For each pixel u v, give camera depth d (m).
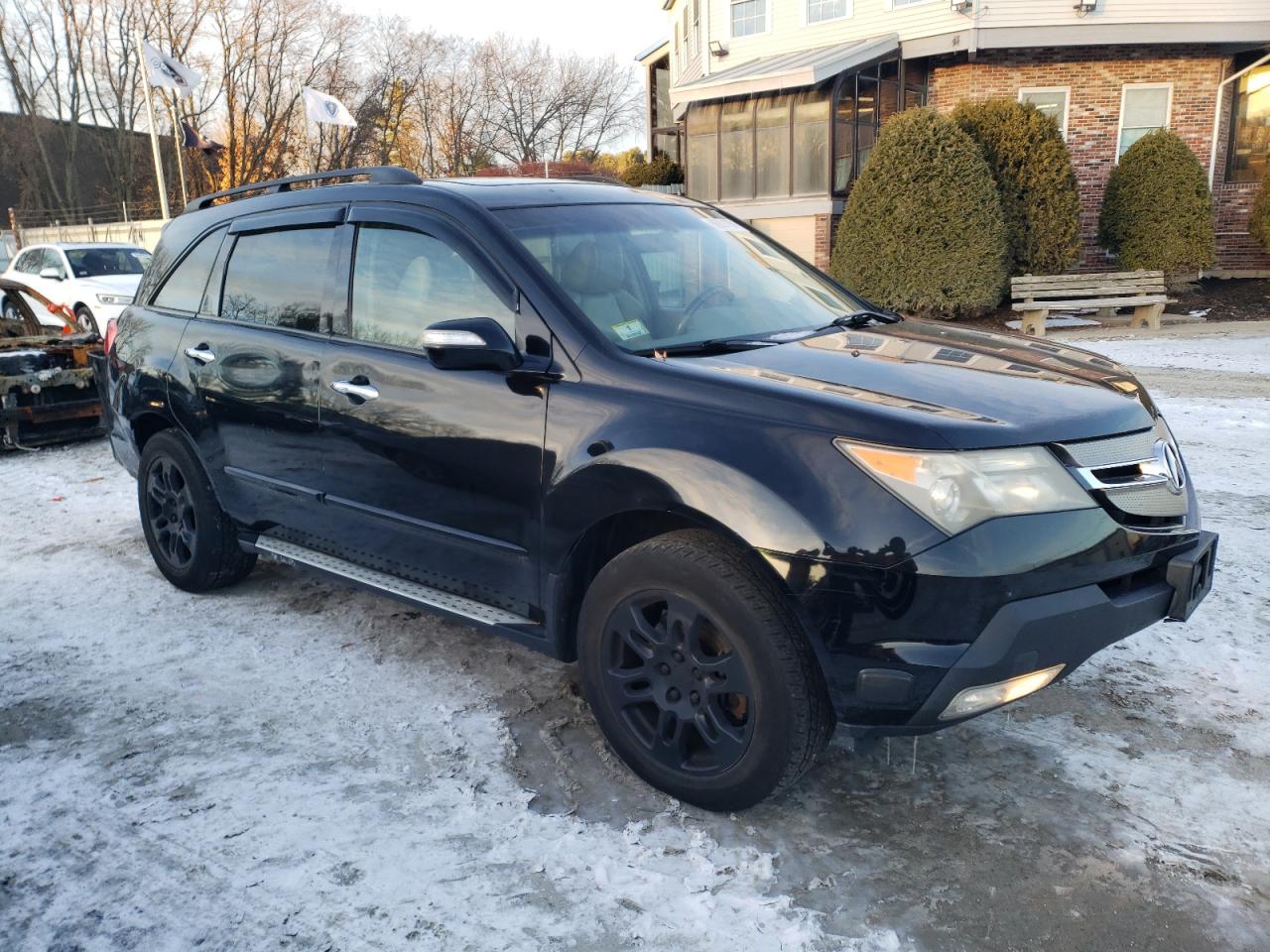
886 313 3.81
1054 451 2.48
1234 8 17.64
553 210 3.46
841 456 2.43
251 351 3.88
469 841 2.64
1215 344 12.37
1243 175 19.12
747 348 3.06
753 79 19.11
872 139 20.03
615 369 2.87
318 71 60.62
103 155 57.06
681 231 3.70
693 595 2.61
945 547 2.32
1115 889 2.40
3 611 4.39
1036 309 14.35
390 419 3.33
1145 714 3.22
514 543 3.06
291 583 4.68
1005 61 18.83
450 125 70.88
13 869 2.57
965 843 2.60
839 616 2.39
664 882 2.46
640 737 2.85
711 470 2.55
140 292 4.77
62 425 8.04
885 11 19.66
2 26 54.03
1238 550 4.67
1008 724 3.20
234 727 3.29
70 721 3.36
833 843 2.61
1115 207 17.03
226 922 2.35
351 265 3.60
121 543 5.35
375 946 2.26
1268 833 2.60
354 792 2.88
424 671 3.69
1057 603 2.40
